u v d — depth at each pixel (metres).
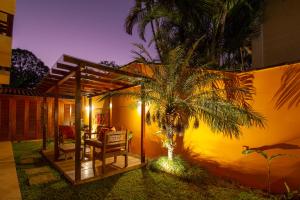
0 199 4.13
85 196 4.35
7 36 2.51
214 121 5.28
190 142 6.50
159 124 6.11
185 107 5.64
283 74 4.70
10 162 6.77
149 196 4.41
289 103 4.56
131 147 8.36
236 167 5.41
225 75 5.71
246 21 8.51
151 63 5.97
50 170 5.98
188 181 5.20
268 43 8.90
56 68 5.21
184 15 8.39
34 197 4.27
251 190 4.86
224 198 4.38
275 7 8.73
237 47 9.41
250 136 5.18
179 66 5.91
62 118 12.95
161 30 9.84
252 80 5.25
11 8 2.12
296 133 4.41
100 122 10.77
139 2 9.78
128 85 7.51
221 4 7.87
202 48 9.10
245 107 5.34
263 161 4.92
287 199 4.12
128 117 8.58
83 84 7.47
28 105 11.80
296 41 7.95
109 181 5.16
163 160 6.04
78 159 4.93
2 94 10.95
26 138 11.62
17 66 23.92
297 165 4.36
